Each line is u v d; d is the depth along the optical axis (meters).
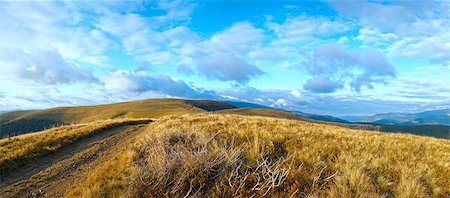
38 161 10.73
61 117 152.38
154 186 6.16
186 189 6.16
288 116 144.88
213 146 8.78
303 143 9.47
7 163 9.58
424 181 6.63
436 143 11.85
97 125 21.53
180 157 7.23
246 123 15.23
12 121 144.38
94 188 6.51
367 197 5.43
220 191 5.82
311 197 5.12
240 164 6.81
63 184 7.92
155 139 10.26
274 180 5.78
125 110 151.62
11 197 7.05
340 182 5.83
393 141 11.51
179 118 21.98
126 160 8.80
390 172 6.91
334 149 8.88
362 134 14.36
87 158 11.14
